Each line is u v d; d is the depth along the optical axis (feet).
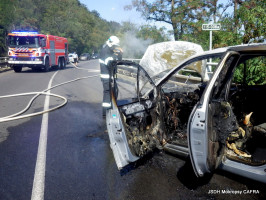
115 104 9.12
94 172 10.40
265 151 9.45
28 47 52.75
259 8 23.00
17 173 10.30
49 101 24.49
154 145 10.53
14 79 42.73
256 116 11.66
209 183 9.37
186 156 9.83
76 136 14.69
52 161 11.43
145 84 10.81
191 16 46.60
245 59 10.42
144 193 8.83
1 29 116.78
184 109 12.30
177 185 9.31
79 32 207.10
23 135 14.89
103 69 16.31
